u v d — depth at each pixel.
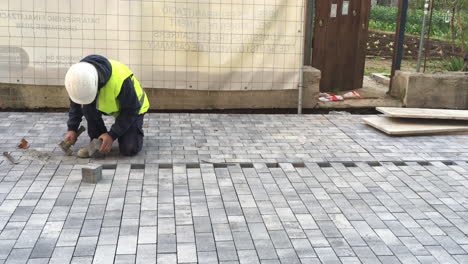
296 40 7.15
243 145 5.83
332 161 5.41
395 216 4.16
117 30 6.77
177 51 6.96
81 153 5.17
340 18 8.68
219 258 3.42
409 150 5.86
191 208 4.16
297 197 4.47
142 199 4.30
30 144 5.53
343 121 7.05
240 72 7.16
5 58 6.75
